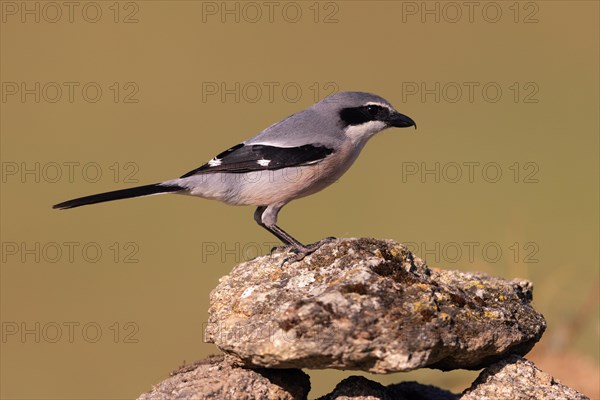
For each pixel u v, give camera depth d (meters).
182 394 6.11
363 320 5.59
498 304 6.41
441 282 6.39
